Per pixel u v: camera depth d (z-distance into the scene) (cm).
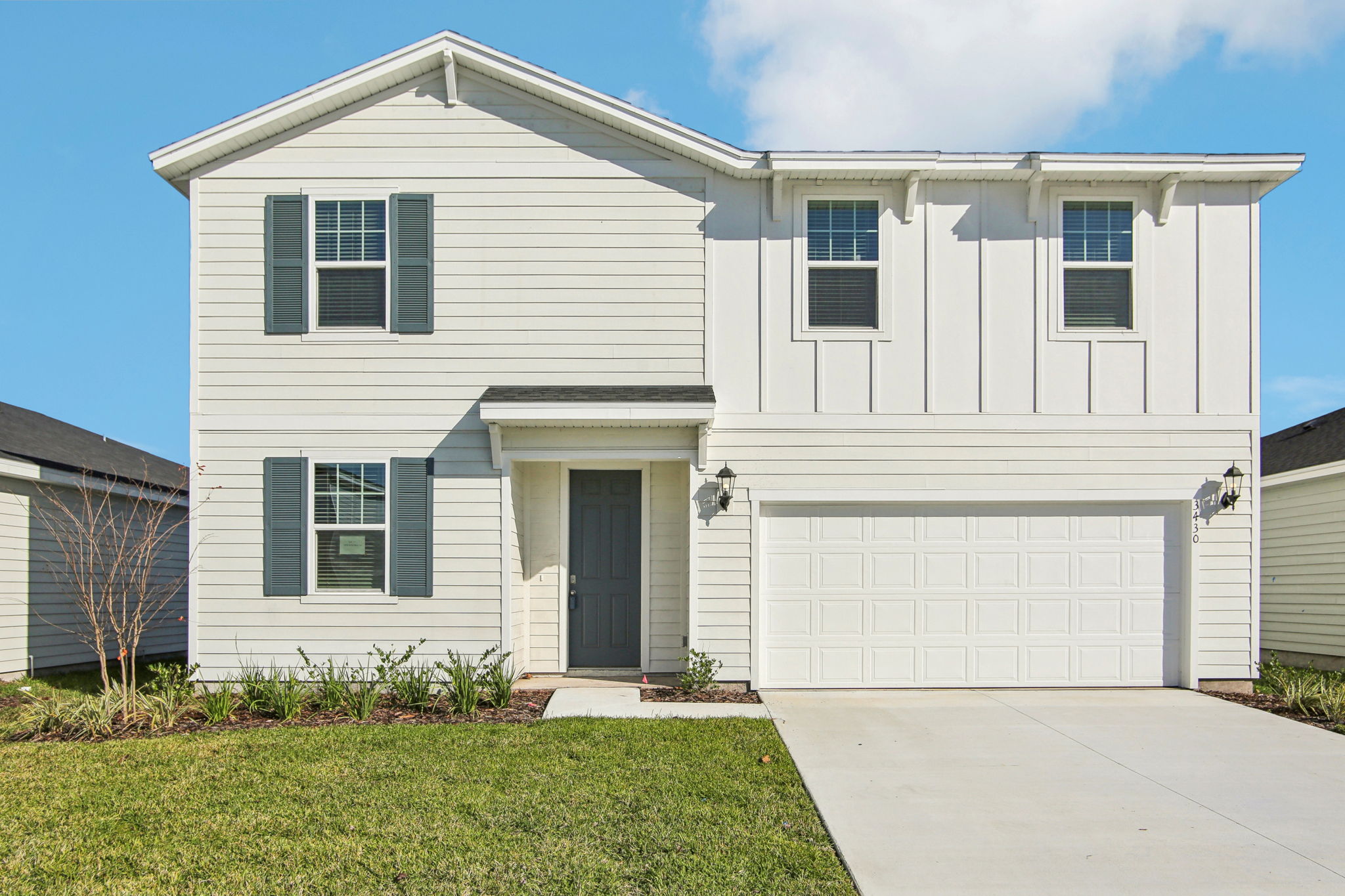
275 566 920
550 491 1017
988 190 963
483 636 923
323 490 934
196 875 458
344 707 840
